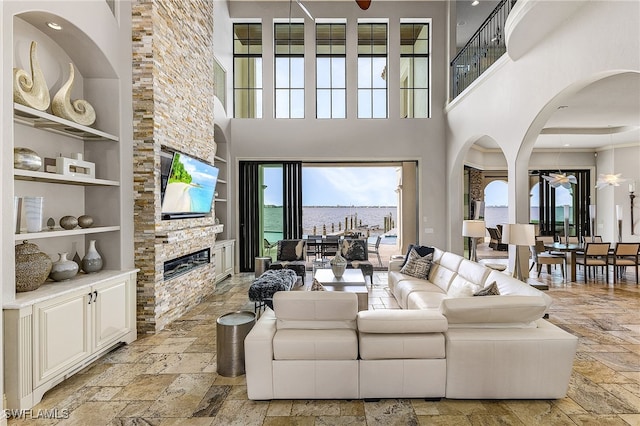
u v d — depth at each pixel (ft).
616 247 20.43
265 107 25.30
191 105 16.15
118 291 11.41
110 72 12.12
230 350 9.55
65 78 11.49
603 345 11.55
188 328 13.46
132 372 9.84
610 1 10.04
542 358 8.01
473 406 8.02
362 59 26.14
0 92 7.68
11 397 7.77
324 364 8.14
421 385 8.11
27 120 9.62
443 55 25.23
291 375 8.14
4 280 7.77
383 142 25.29
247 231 25.54
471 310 8.16
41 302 8.32
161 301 13.29
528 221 15.53
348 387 8.16
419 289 14.51
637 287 19.70
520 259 16.66
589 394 8.49
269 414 7.77
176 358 10.77
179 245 14.84
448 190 24.53
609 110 20.36
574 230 33.40
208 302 17.16
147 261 12.83
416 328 8.11
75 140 12.01
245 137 25.27
